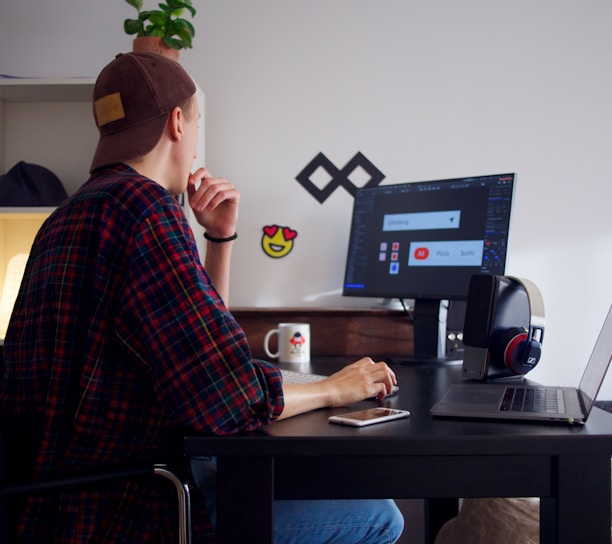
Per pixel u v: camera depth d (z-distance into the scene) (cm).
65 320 108
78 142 264
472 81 268
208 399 104
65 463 108
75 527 108
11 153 263
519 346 177
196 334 104
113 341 107
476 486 112
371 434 109
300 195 268
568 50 268
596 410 130
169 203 111
